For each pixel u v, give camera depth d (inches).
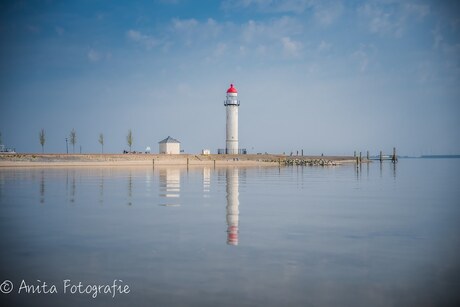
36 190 1288.1
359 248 528.4
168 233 618.5
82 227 661.9
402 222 731.4
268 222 723.4
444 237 599.8
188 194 1218.6
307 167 4343.0
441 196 1196.5
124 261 461.7
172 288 378.0
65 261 460.4
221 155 4638.3
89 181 1727.4
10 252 498.9
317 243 557.6
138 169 3152.1
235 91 4672.7
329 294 364.5
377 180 1998.0
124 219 745.6
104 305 341.7
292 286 383.9
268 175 2431.1
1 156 3575.3
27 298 356.5
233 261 464.4
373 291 371.9
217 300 350.6
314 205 972.6
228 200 1068.5
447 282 394.9
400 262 463.2
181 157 4419.3
